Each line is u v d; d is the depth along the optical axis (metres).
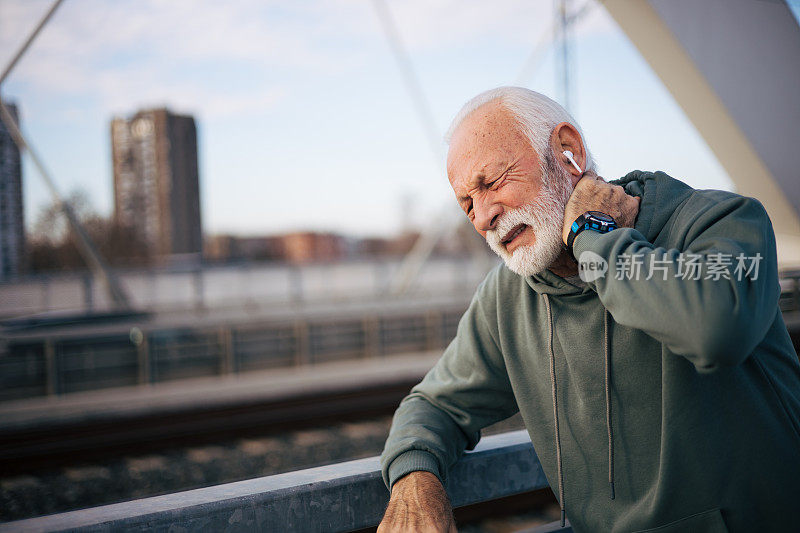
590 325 0.86
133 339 7.43
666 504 0.81
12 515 3.69
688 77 4.58
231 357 8.05
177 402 6.44
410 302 11.73
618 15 4.72
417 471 0.80
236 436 5.03
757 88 4.35
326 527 0.77
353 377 7.20
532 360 0.96
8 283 10.14
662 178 0.89
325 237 29.94
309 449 4.72
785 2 4.09
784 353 0.83
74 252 16.86
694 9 4.39
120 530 0.64
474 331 1.03
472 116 0.87
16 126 8.54
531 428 0.98
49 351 6.79
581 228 0.81
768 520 0.79
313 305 11.56
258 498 0.71
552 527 0.98
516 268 0.88
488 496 0.93
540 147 0.84
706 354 0.65
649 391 0.83
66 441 5.01
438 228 12.84
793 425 0.80
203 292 11.99
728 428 0.78
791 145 4.52
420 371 7.60
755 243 0.70
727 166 4.86
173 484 4.14
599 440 0.89
